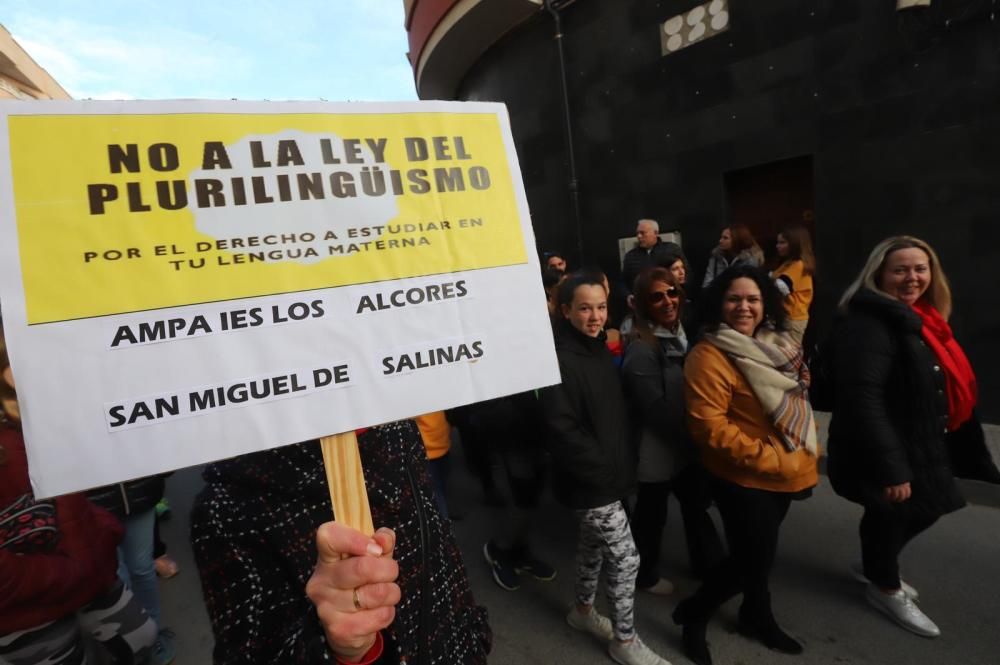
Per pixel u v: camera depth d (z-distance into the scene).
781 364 2.00
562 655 2.39
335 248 0.90
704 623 2.27
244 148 0.87
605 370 2.19
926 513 2.10
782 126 4.78
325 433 0.86
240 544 0.86
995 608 2.37
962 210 3.97
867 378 2.04
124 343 0.78
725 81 5.08
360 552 0.74
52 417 0.74
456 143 1.01
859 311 2.13
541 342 1.02
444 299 0.96
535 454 2.73
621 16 5.74
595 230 6.51
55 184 0.77
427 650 0.98
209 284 0.82
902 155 4.18
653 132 5.72
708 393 2.05
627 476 2.17
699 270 5.62
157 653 2.62
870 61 4.22
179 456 0.79
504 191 1.03
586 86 6.22
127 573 2.46
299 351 0.86
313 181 0.90
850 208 4.49
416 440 1.16
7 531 1.44
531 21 6.58
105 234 0.78
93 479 0.75
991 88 3.75
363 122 0.95
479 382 0.96
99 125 0.80
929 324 2.12
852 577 2.66
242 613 0.83
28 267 0.74
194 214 0.83
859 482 2.17
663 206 5.80
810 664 2.19
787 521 3.18
